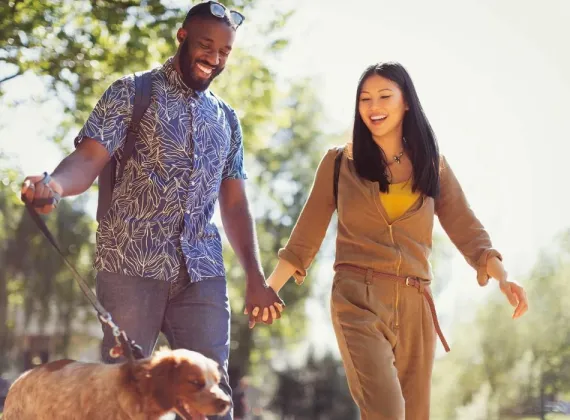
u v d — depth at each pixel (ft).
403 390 21.89
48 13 51.34
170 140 19.89
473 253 22.71
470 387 146.20
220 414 15.99
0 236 134.41
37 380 17.13
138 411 16.08
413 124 21.99
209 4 20.24
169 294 20.03
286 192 148.77
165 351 16.75
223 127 20.90
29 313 146.30
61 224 137.28
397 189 21.88
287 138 147.33
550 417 136.67
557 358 137.39
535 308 139.44
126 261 19.66
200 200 20.26
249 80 58.65
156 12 51.31
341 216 22.03
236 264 121.29
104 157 19.33
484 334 145.48
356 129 22.09
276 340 159.33
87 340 163.84
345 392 173.47
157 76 20.24
